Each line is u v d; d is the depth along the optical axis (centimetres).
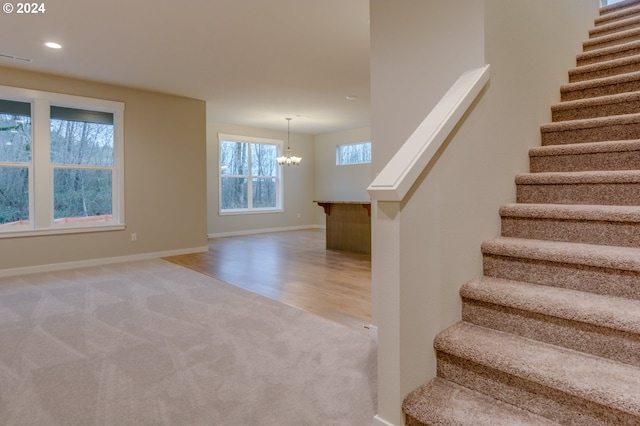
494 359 141
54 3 308
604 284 157
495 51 200
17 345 257
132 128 561
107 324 297
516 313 160
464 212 179
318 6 318
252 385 204
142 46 399
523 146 231
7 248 466
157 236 594
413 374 151
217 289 404
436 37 212
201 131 639
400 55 231
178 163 613
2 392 198
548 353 143
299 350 249
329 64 460
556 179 208
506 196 214
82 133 529
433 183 158
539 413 134
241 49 411
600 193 198
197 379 211
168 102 599
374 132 247
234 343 261
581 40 331
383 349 150
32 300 362
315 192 1054
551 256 167
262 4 314
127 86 548
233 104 669
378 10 243
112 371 220
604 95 264
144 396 194
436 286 162
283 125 891
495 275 189
